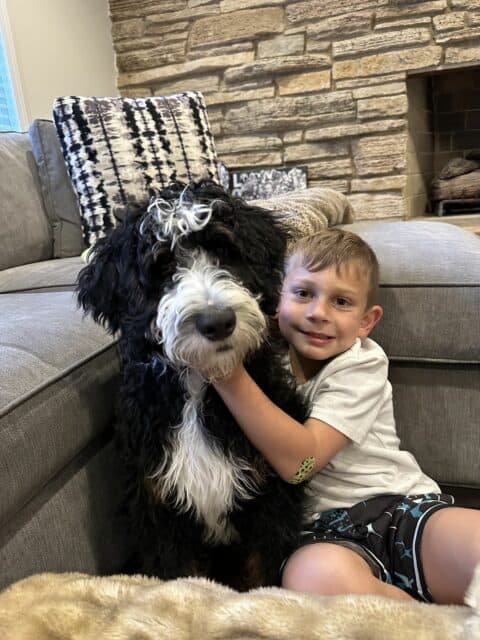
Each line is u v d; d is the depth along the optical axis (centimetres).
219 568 110
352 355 102
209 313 75
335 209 189
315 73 298
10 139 192
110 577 82
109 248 90
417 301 121
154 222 83
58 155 188
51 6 274
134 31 322
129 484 97
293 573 92
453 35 270
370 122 295
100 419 99
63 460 89
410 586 95
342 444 97
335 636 65
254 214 92
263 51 303
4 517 77
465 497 135
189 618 70
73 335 100
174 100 198
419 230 165
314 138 307
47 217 189
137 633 68
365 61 287
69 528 92
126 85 334
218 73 316
